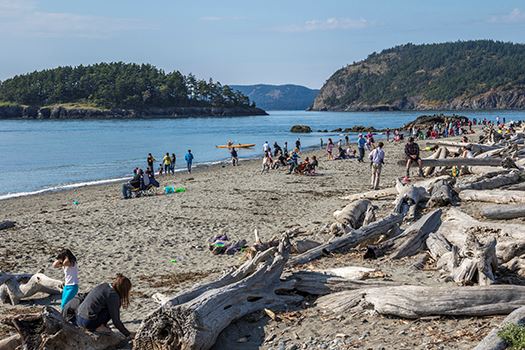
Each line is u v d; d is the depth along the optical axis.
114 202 26.08
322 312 9.36
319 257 13.02
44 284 12.11
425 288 8.62
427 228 13.07
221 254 15.55
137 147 69.56
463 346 7.44
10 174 43.44
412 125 100.62
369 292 9.22
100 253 16.03
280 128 120.38
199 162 51.91
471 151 29.64
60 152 62.44
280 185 29.91
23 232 19.17
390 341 7.95
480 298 8.30
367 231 13.70
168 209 23.23
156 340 8.27
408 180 25.28
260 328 9.08
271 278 9.91
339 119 185.12
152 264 14.70
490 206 16.14
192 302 8.52
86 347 8.57
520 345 6.73
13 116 190.38
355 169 37.50
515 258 10.48
